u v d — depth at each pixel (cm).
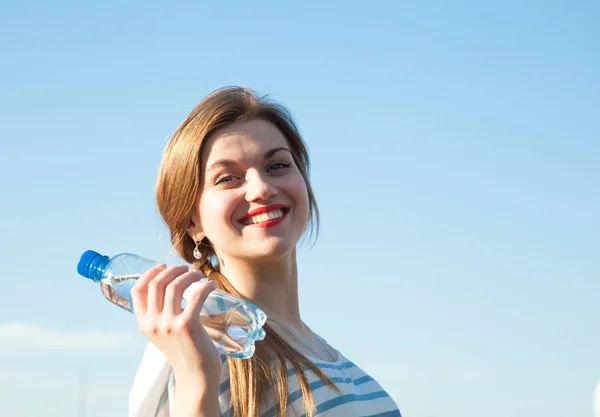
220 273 376
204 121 367
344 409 346
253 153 365
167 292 292
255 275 368
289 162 373
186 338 287
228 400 330
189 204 371
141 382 330
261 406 331
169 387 327
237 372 329
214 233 366
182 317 288
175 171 371
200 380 287
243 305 313
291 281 378
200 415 286
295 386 336
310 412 332
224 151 365
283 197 366
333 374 355
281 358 338
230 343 315
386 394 372
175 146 373
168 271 296
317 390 342
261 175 364
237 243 362
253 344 315
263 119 377
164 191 377
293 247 372
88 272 325
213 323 314
